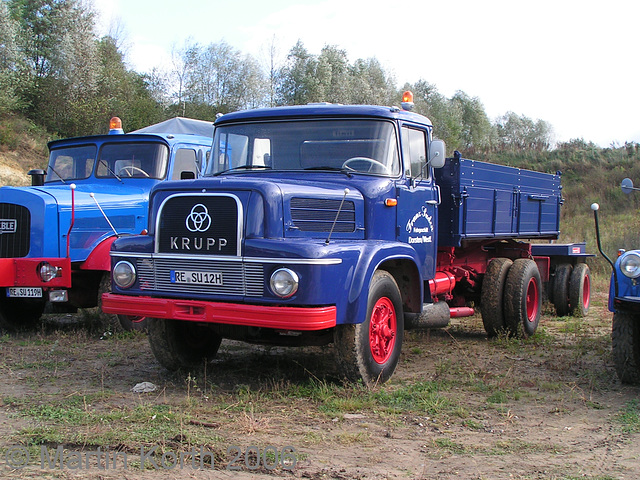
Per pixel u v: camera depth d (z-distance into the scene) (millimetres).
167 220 5340
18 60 28734
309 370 6184
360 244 5445
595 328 9391
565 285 10773
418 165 6805
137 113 32500
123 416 4684
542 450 4156
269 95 40438
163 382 5836
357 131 6191
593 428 4648
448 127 47531
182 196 5277
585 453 4109
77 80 29953
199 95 39188
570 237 19734
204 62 39750
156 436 4262
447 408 5082
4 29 28547
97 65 31672
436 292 7527
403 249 5914
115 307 5457
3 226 7828
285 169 6211
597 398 5473
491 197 8336
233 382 5824
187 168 9227
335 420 4719
